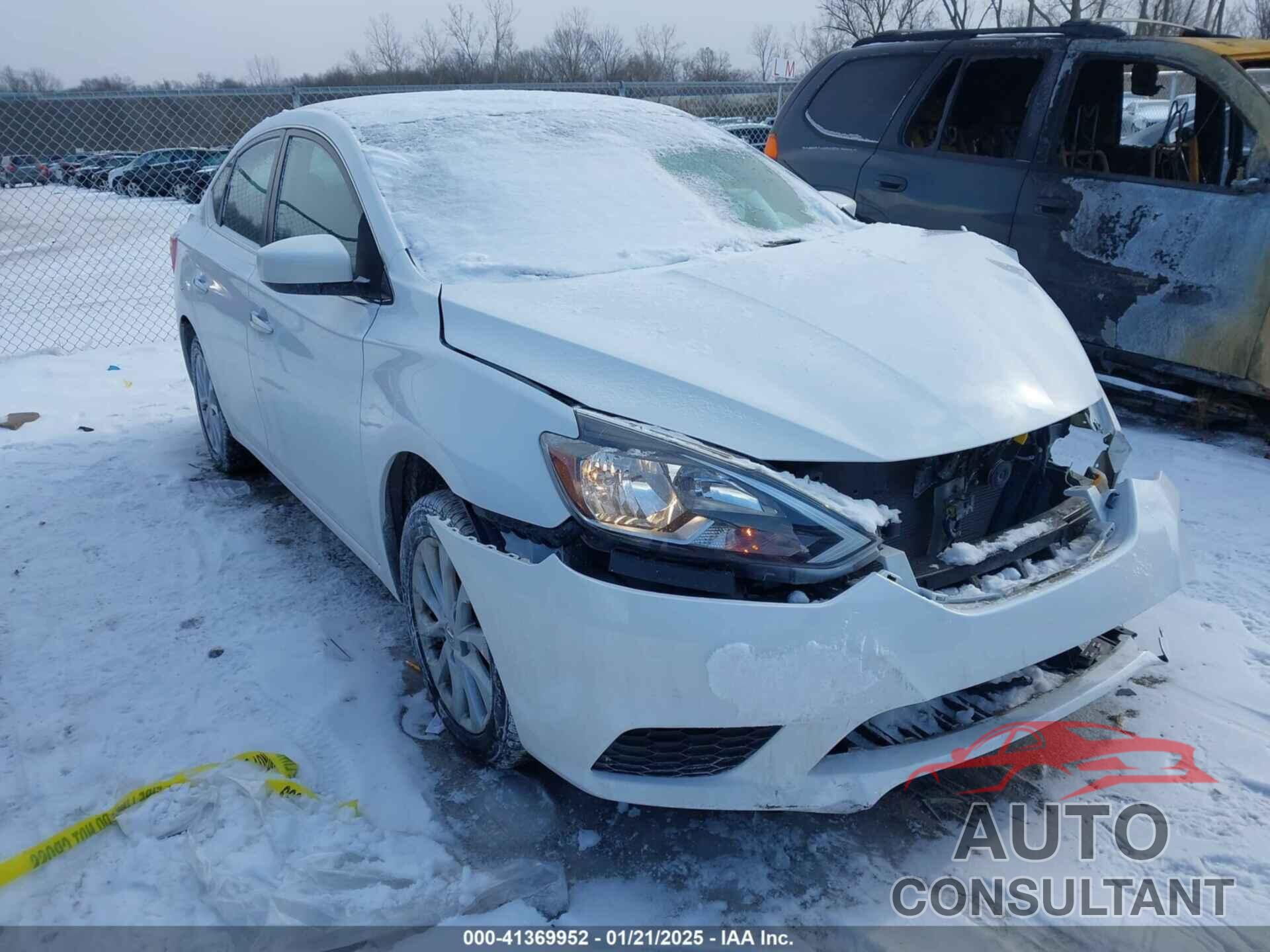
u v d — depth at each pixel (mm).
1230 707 2623
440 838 2238
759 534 1899
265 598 3391
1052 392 2338
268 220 3564
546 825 2275
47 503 4262
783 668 1842
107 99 7797
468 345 2326
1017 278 2863
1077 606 2119
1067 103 4895
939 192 5301
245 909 2016
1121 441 2504
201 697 2812
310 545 3814
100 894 2086
